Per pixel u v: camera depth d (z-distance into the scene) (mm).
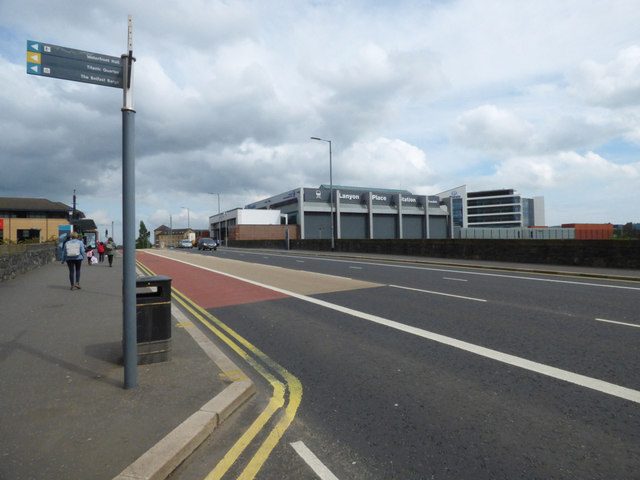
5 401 3652
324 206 76500
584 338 5820
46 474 2549
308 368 4848
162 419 3293
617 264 15469
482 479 2607
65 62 3707
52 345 5496
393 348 5555
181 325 7000
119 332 6246
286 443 3107
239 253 39438
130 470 2576
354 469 2742
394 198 83500
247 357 5328
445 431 3248
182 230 162625
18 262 14672
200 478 2664
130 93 3902
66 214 61969
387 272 16172
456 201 101125
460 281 12766
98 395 3789
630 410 3525
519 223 118500
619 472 2643
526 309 8000
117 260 26453
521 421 3381
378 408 3699
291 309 8523
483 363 4840
